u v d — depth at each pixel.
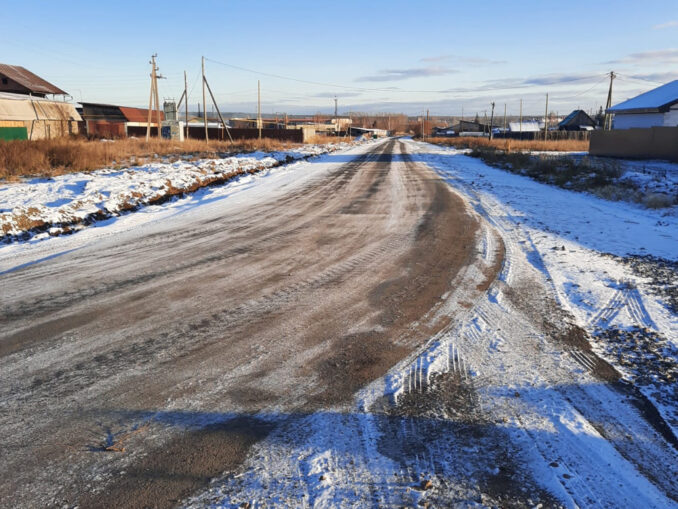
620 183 18.66
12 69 53.41
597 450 3.62
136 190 15.60
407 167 29.62
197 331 5.77
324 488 3.22
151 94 44.53
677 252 9.37
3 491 3.20
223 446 3.67
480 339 5.55
